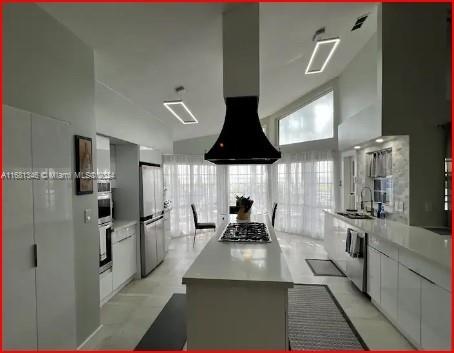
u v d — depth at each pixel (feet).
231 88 8.38
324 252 17.87
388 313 9.32
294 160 23.13
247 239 9.00
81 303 8.16
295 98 22.39
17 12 6.06
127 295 11.90
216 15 8.18
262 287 5.78
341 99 19.03
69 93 7.77
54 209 6.82
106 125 11.39
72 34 7.92
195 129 22.85
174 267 15.60
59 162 7.04
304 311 10.27
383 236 9.40
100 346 8.40
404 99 11.06
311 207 21.61
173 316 10.08
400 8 11.04
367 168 15.20
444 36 10.94
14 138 5.73
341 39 13.61
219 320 5.92
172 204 23.27
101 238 10.66
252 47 8.25
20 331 5.80
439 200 11.05
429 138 11.03
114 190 14.10
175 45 9.34
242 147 8.56
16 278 5.73
